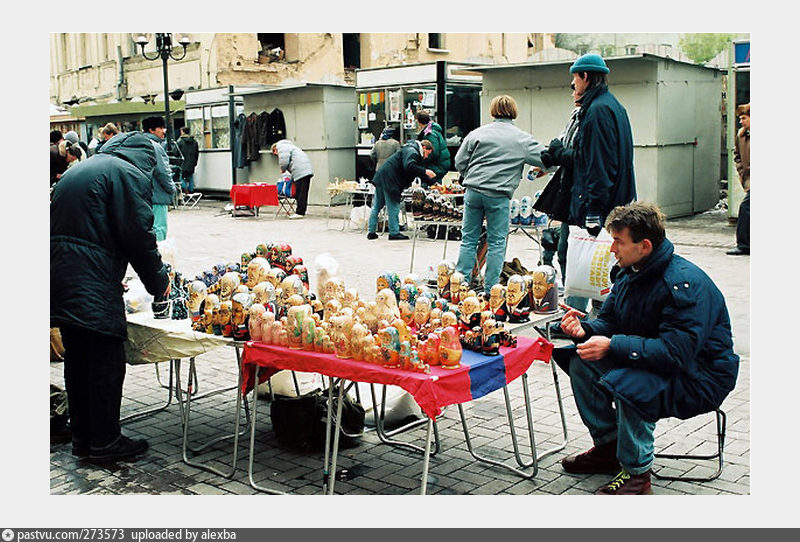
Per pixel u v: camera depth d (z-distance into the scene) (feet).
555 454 15.33
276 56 77.10
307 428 15.67
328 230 48.19
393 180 42.32
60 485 14.34
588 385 14.11
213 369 21.42
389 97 55.47
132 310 17.13
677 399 12.73
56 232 14.82
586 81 20.25
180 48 78.54
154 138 29.96
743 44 41.34
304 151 62.34
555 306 15.57
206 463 15.24
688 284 12.57
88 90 96.27
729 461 14.74
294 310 13.58
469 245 24.45
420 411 17.16
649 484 13.34
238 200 55.72
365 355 12.84
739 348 21.84
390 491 13.87
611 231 12.97
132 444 15.65
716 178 50.65
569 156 20.79
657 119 44.27
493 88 49.14
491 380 13.14
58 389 16.88
